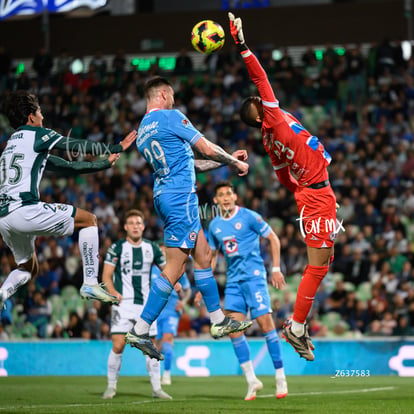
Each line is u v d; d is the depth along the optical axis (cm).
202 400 1795
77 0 5325
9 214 1320
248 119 1423
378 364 2628
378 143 4122
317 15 5144
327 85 4653
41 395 1942
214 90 4684
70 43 5312
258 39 5178
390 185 3853
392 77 4647
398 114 4328
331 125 4325
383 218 3653
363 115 4459
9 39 5356
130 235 2008
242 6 5288
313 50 5128
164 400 1806
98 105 4688
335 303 3114
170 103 1374
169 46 5247
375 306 3047
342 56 4769
